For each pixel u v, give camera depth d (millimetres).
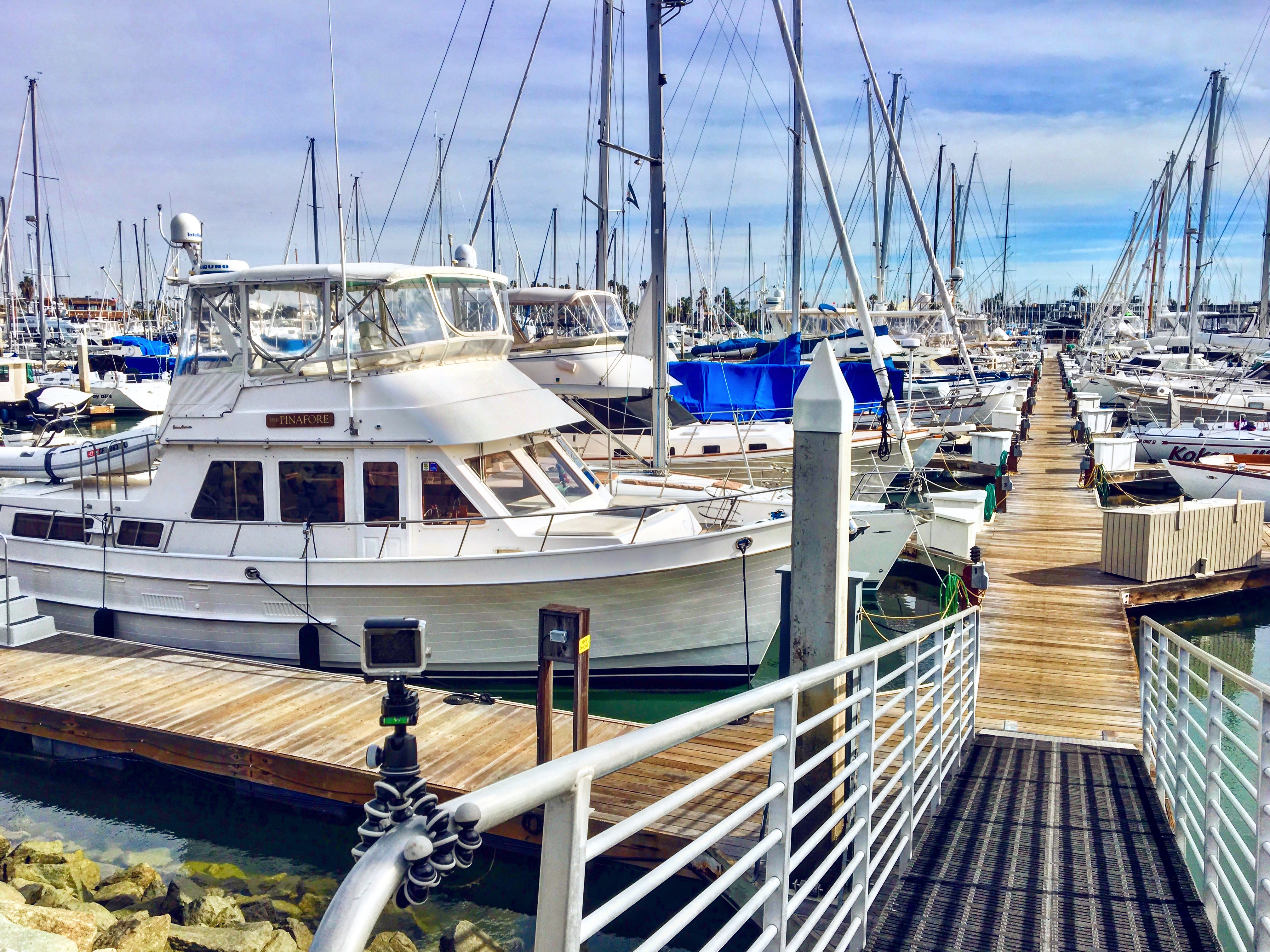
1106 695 9250
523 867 6727
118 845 7488
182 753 7625
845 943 3930
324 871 7113
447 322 10289
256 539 9977
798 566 4633
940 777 5828
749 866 2693
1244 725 10070
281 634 9820
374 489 9711
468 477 9719
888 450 16438
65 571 10672
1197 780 5785
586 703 6426
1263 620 14141
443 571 9359
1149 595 13742
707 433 16719
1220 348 39000
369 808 1716
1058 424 33594
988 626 11812
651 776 7094
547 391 11164
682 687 10172
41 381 40781
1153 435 23984
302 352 9789
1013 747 7250
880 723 7980
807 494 4582
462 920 6227
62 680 8930
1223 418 28172
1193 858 5332
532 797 1477
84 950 5441
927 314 31234
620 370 16109
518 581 9344
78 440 15258
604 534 9773
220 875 6887
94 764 8250
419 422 9523
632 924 6340
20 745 8477
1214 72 35812
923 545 13609
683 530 10305
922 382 28391
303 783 7211
